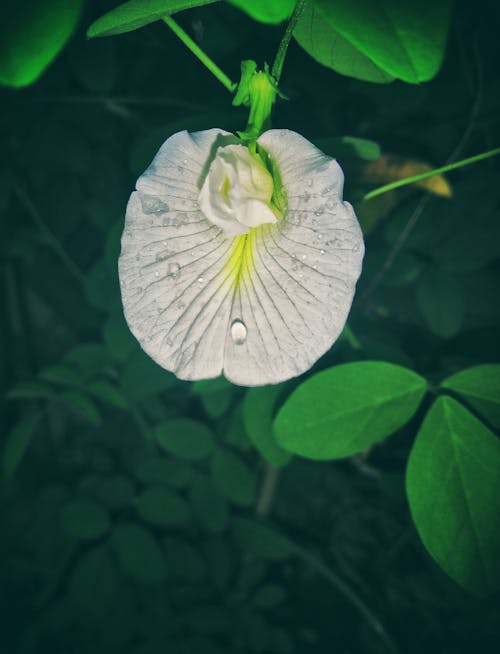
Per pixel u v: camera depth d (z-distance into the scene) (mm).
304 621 222
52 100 159
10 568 204
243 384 89
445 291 156
